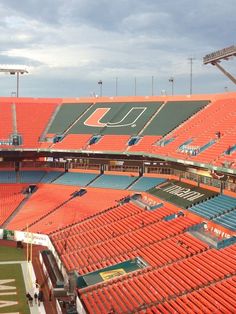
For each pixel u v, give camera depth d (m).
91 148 85.38
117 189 79.75
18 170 94.50
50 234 68.06
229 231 48.47
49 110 103.12
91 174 89.19
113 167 87.31
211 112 78.81
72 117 99.06
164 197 68.31
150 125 86.25
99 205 75.38
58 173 92.50
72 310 44.44
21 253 65.00
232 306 36.50
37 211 78.00
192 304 39.03
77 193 81.94
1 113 100.06
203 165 59.75
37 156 95.19
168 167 79.88
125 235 60.66
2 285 52.44
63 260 57.34
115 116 94.44
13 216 77.31
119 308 41.84
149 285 45.28
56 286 50.28
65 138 91.62
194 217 56.66
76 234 66.19
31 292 50.41
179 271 46.03
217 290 39.88
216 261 44.78
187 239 52.34
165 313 38.97
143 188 76.94
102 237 62.56
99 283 48.25
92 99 103.44
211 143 65.44
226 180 61.00
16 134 93.75
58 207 78.12
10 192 86.12
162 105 91.75
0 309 45.72
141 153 77.81
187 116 83.94
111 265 52.44
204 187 66.62
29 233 69.50
